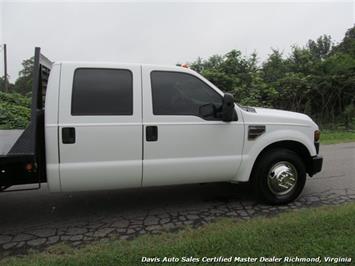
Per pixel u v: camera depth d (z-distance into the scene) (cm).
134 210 447
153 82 397
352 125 1780
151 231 375
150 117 389
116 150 379
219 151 418
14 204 477
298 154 477
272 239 325
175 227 385
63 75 370
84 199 496
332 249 301
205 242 323
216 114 414
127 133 380
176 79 406
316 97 1958
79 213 441
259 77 1838
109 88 380
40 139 372
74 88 370
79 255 313
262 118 438
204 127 408
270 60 2402
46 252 328
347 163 724
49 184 368
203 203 470
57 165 364
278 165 447
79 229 388
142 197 501
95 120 371
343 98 1970
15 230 388
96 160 374
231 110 402
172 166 399
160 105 396
